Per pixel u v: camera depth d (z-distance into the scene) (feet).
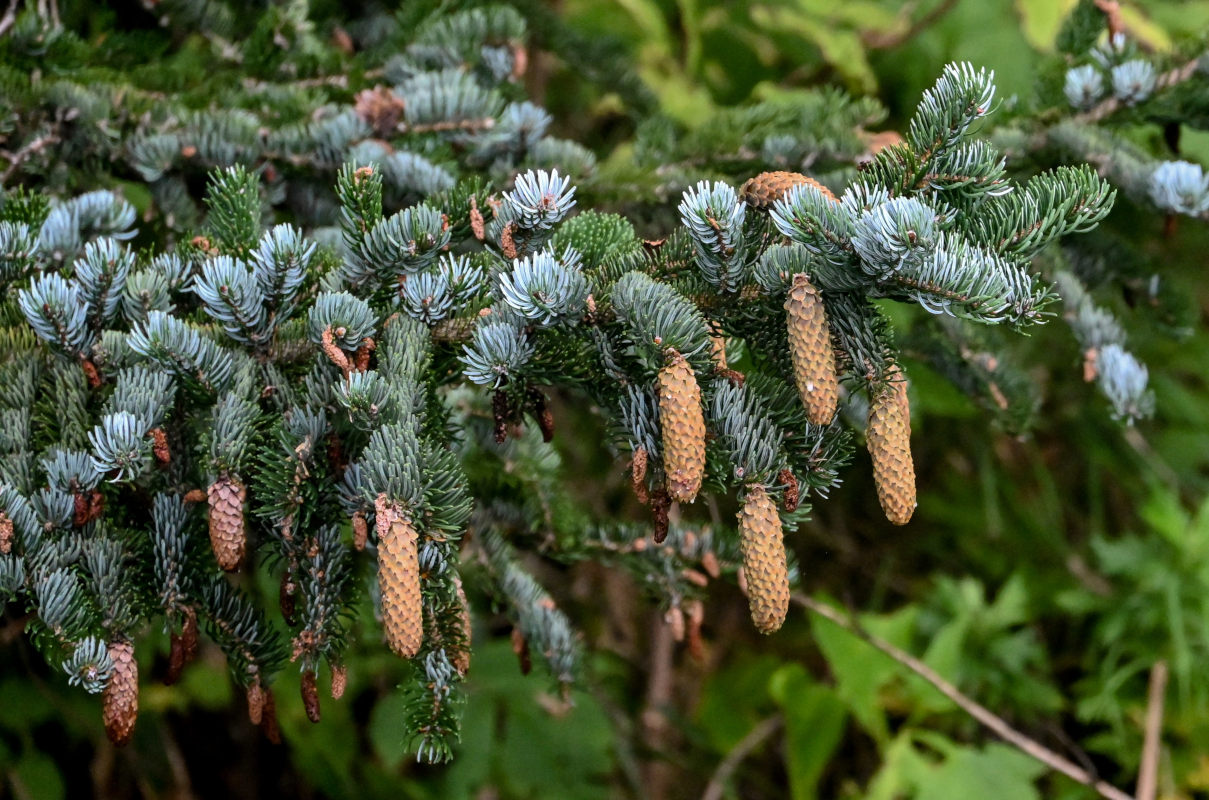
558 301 4.50
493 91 5.52
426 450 4.50
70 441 4.63
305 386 4.69
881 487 4.47
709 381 4.56
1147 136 6.42
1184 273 7.79
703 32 8.73
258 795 10.15
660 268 4.66
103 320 4.73
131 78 5.57
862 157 5.57
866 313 4.50
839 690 8.37
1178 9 8.02
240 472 4.56
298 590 4.81
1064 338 8.44
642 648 10.61
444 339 4.72
